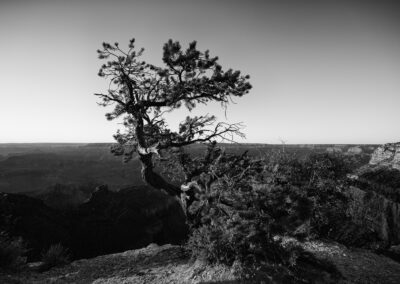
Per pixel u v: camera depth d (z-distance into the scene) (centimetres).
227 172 1077
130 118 1433
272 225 798
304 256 825
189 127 1357
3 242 1108
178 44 1124
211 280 801
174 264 1058
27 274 1032
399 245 1237
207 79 1200
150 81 1289
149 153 1220
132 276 974
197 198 1141
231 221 848
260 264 817
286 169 1134
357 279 830
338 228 1183
